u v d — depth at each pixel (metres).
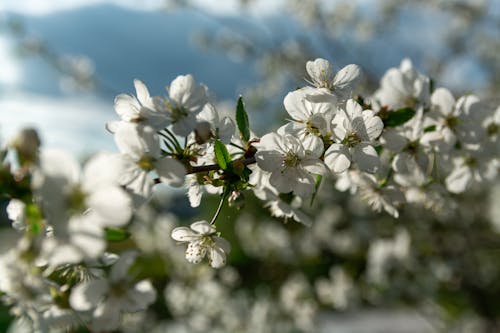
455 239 0.90
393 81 0.37
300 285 0.92
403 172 0.37
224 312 0.92
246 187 0.35
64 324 0.33
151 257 1.07
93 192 0.29
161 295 1.06
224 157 0.33
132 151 0.32
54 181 0.29
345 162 0.34
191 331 0.95
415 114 0.37
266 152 0.34
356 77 0.36
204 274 0.96
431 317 0.96
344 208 1.08
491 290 1.01
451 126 0.38
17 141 0.30
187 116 0.33
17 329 0.35
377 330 1.43
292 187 0.34
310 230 1.10
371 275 0.84
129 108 0.33
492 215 0.97
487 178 0.39
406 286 0.84
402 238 0.80
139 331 0.89
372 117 0.34
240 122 0.34
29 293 0.32
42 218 0.30
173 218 1.11
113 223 0.29
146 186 0.32
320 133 0.34
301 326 0.88
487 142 0.38
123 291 0.33
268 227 1.17
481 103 0.38
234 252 1.20
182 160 0.33
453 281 0.90
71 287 0.33
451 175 0.39
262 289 1.10
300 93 0.34
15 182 0.30
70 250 0.29
